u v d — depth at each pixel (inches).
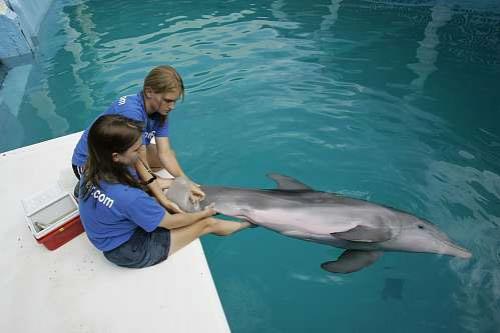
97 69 262.2
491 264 138.8
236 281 136.3
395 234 134.8
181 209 134.3
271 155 190.7
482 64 261.4
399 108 219.1
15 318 97.8
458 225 152.9
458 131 201.9
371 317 124.3
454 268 138.5
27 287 105.3
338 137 200.1
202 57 271.1
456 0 367.9
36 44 307.6
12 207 131.4
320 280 136.5
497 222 153.6
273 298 130.9
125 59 272.4
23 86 252.1
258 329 121.4
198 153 192.5
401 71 253.6
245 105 222.8
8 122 217.8
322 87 237.3
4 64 281.1
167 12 354.6
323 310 126.7
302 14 340.5
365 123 208.7
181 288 103.0
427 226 138.6
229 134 203.5
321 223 137.6
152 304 99.3
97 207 98.4
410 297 130.1
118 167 96.9
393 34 302.0
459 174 176.4
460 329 120.3
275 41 292.7
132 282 105.2
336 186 172.7
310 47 282.7
